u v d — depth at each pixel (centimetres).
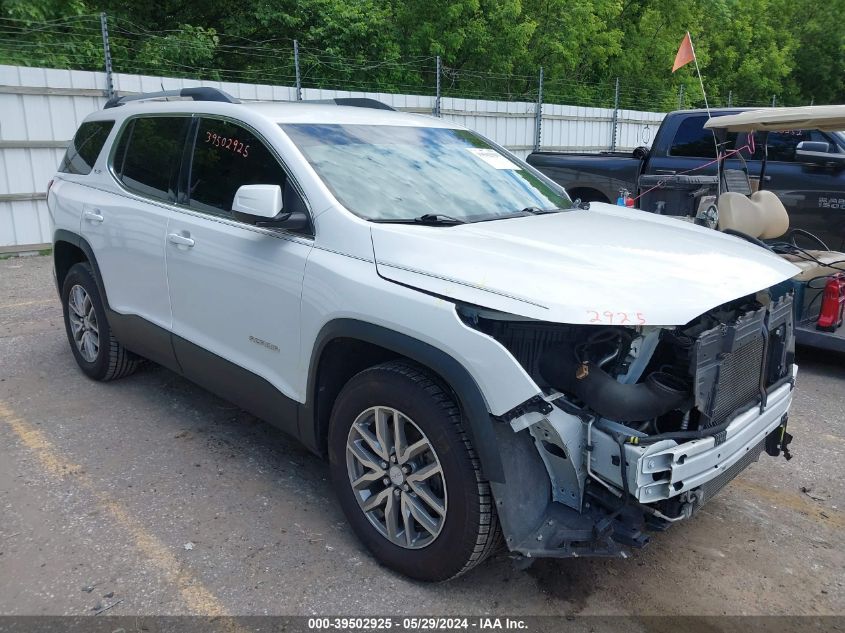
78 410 468
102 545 321
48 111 1028
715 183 673
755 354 298
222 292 366
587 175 1009
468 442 266
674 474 251
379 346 298
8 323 665
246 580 299
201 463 400
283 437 436
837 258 607
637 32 2691
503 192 388
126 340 462
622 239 326
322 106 407
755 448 314
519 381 248
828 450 441
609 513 266
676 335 269
